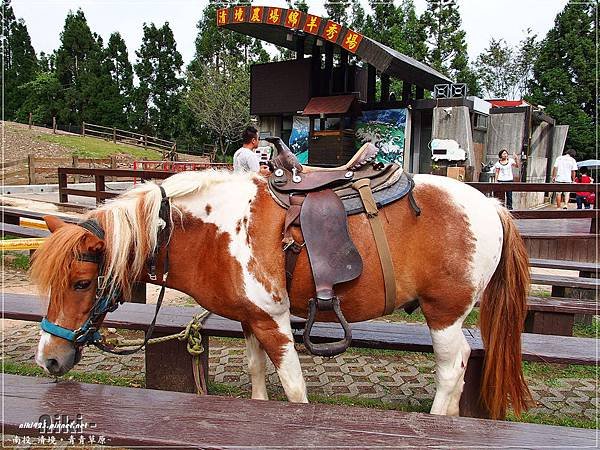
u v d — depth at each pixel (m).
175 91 33.88
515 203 10.26
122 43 37.09
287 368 1.86
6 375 1.76
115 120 32.94
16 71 37.16
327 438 1.34
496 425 1.43
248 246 1.82
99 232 1.75
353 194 1.90
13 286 4.60
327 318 1.95
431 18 21.95
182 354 2.52
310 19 9.18
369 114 10.43
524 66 27.03
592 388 2.98
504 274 2.00
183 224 1.91
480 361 2.17
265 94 11.70
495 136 10.75
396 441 1.33
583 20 21.11
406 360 3.30
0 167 12.72
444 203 1.91
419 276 1.89
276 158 2.00
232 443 1.31
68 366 1.69
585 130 20.12
